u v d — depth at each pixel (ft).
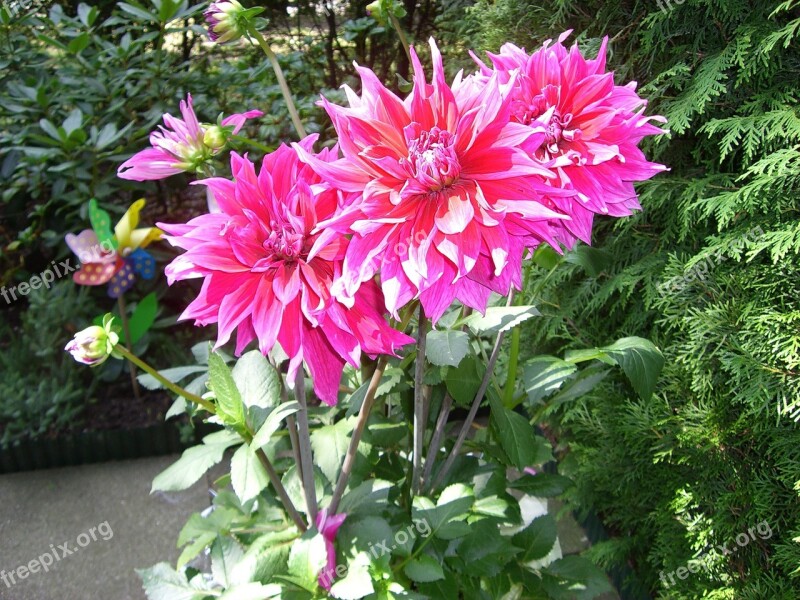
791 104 3.04
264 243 1.77
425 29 7.38
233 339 4.86
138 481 5.40
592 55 3.53
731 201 2.87
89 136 5.79
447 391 2.78
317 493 2.66
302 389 2.24
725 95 3.23
